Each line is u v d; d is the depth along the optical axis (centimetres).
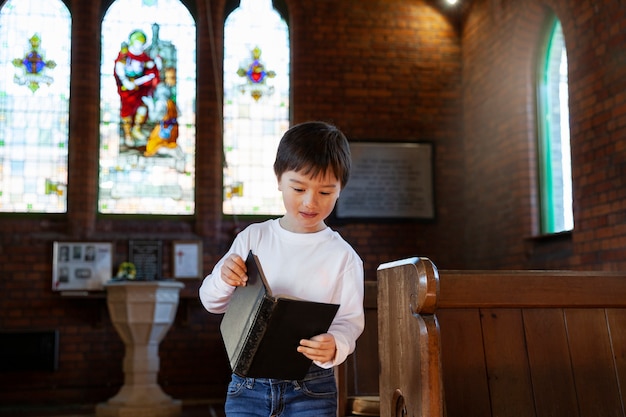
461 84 753
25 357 672
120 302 622
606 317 217
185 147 732
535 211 616
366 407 285
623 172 473
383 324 211
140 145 725
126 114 726
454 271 211
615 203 481
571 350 211
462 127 749
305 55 736
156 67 736
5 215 695
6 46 718
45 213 702
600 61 500
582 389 209
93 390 684
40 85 718
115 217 712
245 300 164
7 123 709
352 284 184
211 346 706
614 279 216
